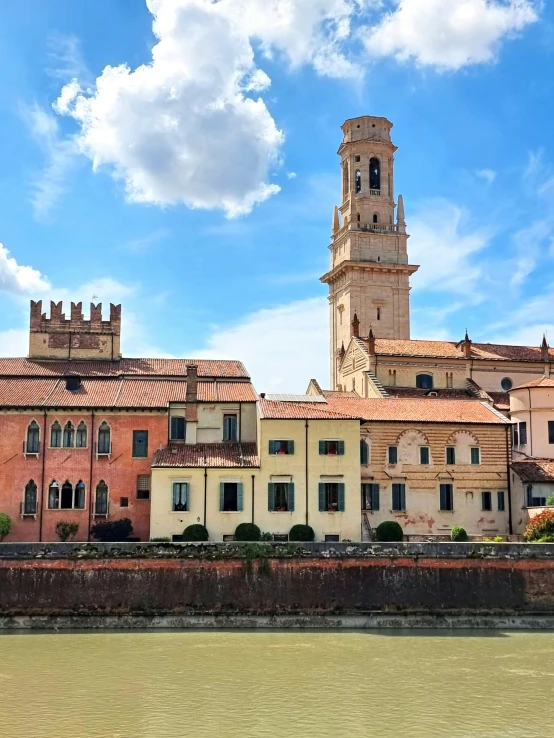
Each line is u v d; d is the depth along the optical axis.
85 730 32.84
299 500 64.69
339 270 112.50
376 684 39.91
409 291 112.38
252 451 67.69
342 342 112.94
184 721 34.06
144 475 67.75
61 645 47.81
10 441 66.88
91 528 65.75
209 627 52.75
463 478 72.19
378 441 71.44
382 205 114.56
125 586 53.22
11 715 34.75
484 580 55.00
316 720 34.38
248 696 37.81
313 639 50.00
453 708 36.19
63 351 84.50
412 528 70.62
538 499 70.06
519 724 34.19
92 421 68.00
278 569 54.22
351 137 116.75
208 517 63.56
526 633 52.41
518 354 95.75
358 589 54.25
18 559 53.00
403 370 91.19
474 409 76.62
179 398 70.94
